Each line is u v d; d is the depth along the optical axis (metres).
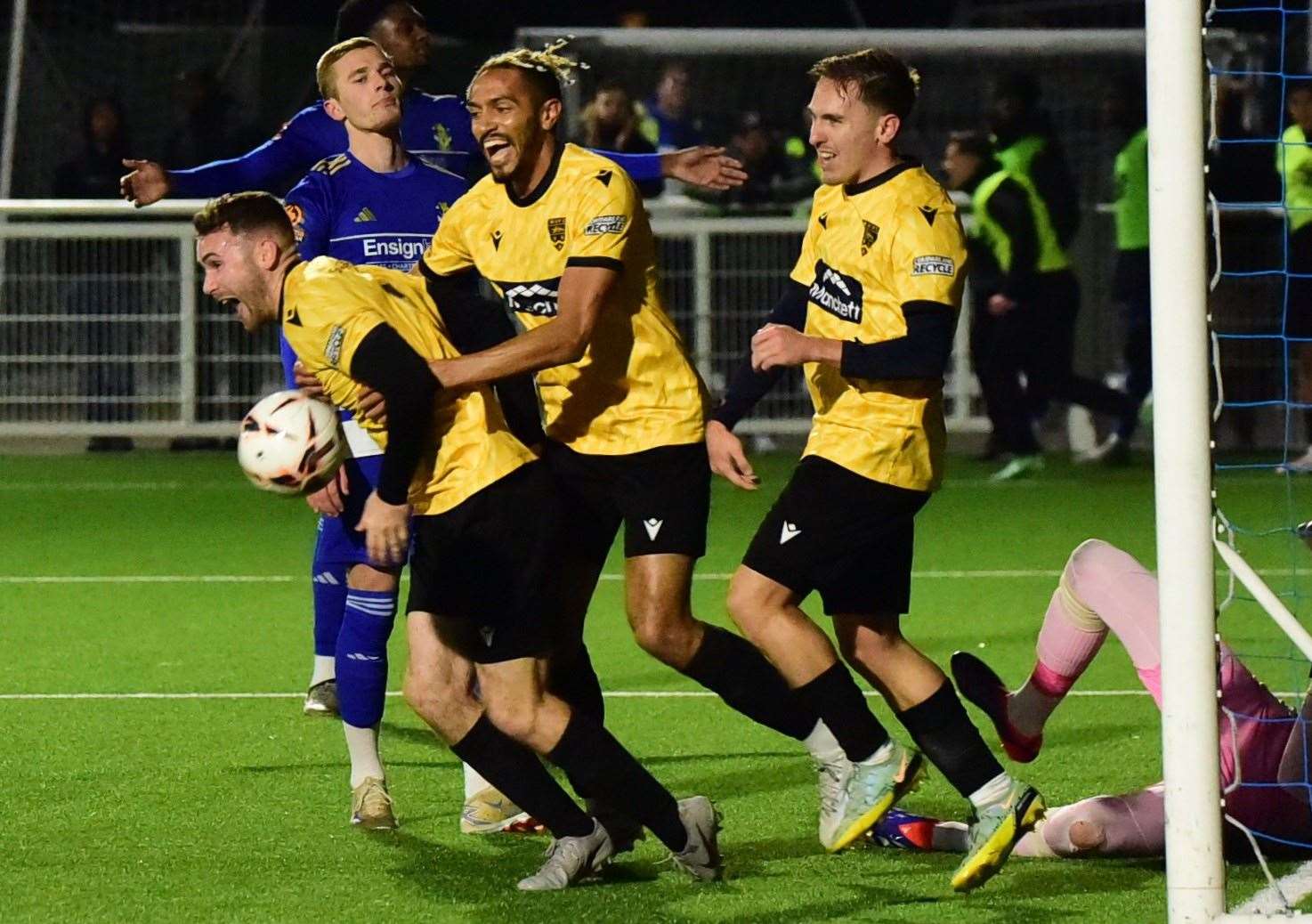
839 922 11.59
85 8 48.94
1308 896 12.00
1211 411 10.75
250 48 48.59
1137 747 16.47
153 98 48.78
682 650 13.12
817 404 13.00
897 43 45.50
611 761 12.09
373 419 11.94
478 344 13.55
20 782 15.38
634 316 13.17
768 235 40.16
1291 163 36.44
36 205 27.70
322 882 12.55
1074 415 43.91
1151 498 35.28
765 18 57.81
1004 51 45.38
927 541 30.31
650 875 12.69
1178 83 10.52
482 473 11.95
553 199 12.95
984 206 38.25
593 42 44.56
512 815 13.85
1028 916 11.69
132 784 15.32
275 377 40.56
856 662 12.77
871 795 12.61
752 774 15.73
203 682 19.67
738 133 44.94
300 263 12.55
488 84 12.80
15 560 28.66
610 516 13.51
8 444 43.75
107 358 40.19
